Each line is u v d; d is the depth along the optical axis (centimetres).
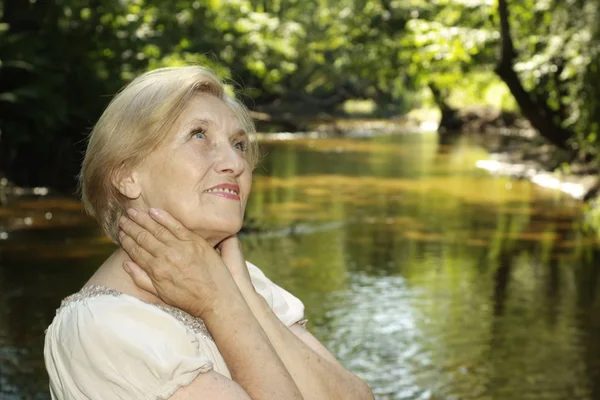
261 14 3041
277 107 4172
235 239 188
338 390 186
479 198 1702
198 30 2792
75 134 1886
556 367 748
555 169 1991
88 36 2009
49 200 1555
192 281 166
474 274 1077
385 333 828
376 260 1142
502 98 3416
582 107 1791
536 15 2172
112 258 173
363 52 2786
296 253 1175
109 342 151
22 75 1800
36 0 1978
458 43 2217
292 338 185
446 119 3544
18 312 864
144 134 167
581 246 1261
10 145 1742
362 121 3922
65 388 154
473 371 733
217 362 165
